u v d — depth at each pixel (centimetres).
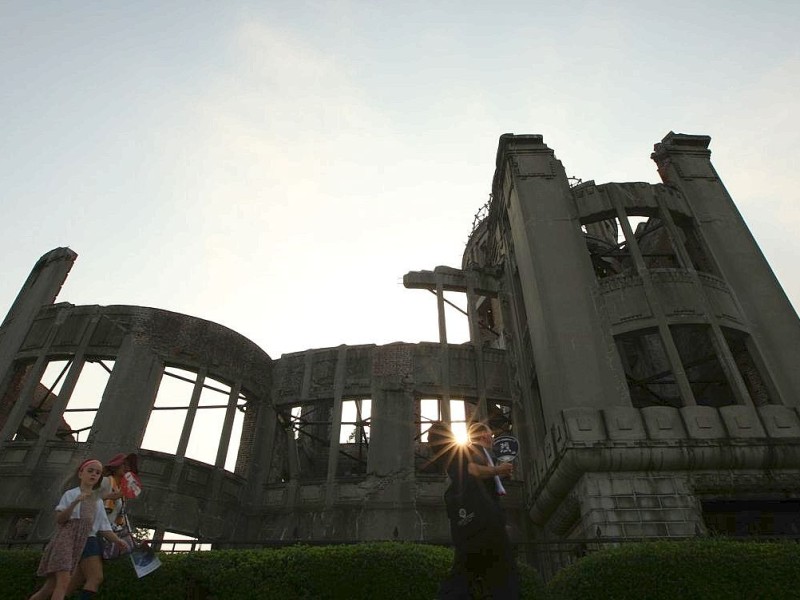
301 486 1994
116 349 1952
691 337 2120
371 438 2003
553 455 1493
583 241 1878
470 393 2136
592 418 1441
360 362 2211
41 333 2033
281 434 2288
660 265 2238
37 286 2225
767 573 725
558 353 1619
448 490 472
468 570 438
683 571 739
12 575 770
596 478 1379
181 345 2039
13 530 1658
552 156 2156
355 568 738
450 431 2039
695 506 1335
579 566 810
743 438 1391
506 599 413
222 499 1895
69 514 566
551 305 1723
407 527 1812
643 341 2308
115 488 665
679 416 1439
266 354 2334
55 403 1817
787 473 1381
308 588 733
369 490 1900
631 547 799
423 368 2172
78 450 1728
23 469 1697
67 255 2259
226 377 2094
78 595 690
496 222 2586
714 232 1922
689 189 2041
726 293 1756
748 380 1773
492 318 2906
